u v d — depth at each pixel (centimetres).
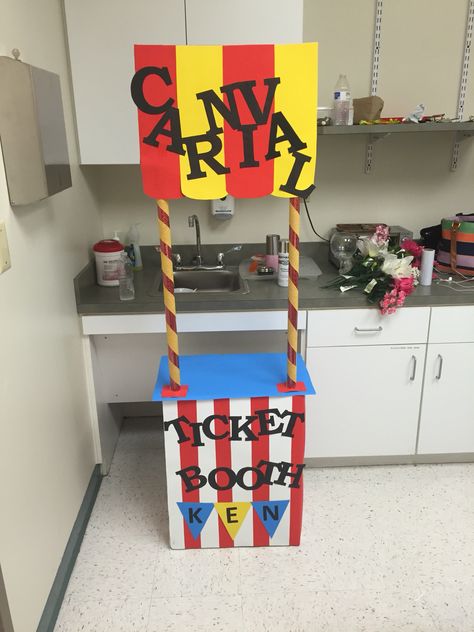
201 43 215
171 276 171
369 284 220
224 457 190
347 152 269
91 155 225
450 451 247
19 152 147
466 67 258
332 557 199
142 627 172
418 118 234
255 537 203
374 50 254
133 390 249
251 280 249
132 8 210
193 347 246
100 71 215
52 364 186
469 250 240
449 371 233
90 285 240
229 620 173
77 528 206
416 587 185
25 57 168
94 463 243
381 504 227
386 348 229
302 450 190
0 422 138
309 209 277
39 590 164
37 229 174
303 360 219
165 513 224
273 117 157
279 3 211
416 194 277
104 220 274
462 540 207
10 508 143
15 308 152
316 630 170
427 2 249
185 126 157
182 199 271
